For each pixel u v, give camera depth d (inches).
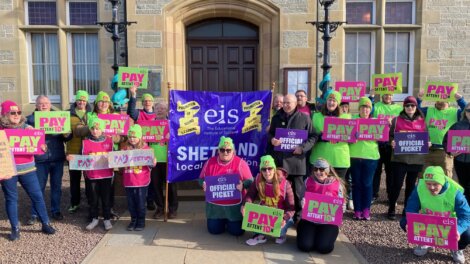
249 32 352.8
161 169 204.2
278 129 180.9
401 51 349.1
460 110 213.6
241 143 196.4
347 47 346.9
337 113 193.2
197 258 154.0
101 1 327.0
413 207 160.1
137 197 182.1
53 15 339.3
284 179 168.4
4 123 173.5
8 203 171.3
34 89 345.4
